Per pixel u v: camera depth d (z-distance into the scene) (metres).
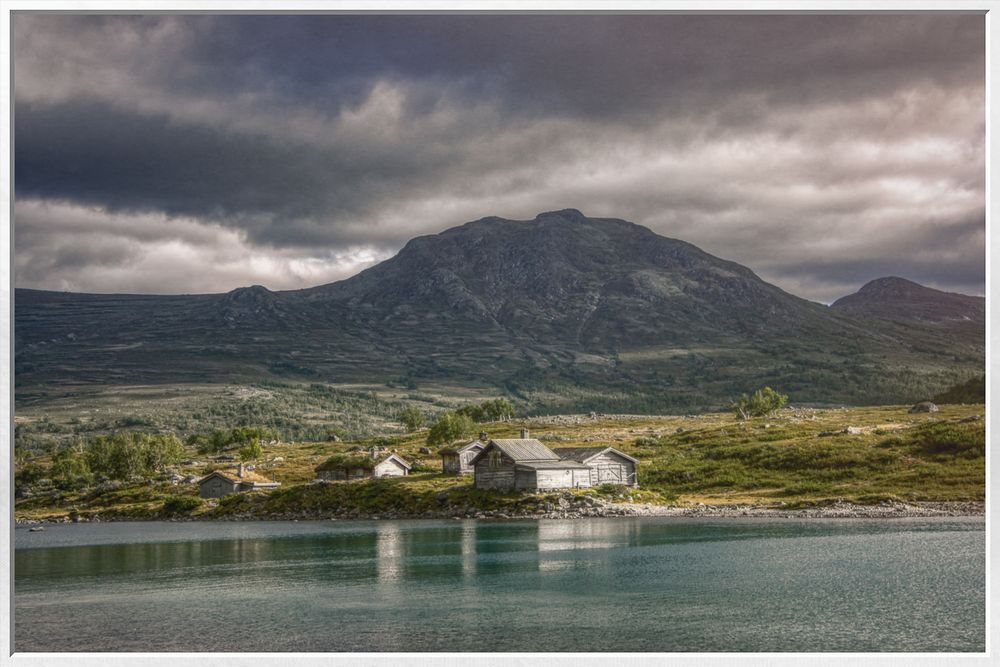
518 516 132.88
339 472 184.62
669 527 111.75
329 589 76.19
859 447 158.00
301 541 114.88
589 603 66.25
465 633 57.78
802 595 66.50
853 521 112.38
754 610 62.09
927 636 54.31
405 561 91.38
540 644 54.47
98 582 85.12
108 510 184.12
